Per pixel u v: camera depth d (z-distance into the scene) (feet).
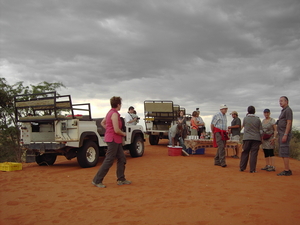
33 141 31.58
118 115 20.59
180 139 44.16
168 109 56.95
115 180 23.34
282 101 24.52
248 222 12.96
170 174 25.75
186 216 13.97
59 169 30.58
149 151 47.55
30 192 19.53
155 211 14.80
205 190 19.27
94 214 14.56
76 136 29.43
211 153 45.16
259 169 28.53
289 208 14.93
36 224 13.33
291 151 46.24
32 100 30.55
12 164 29.53
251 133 25.85
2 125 46.93
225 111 30.04
